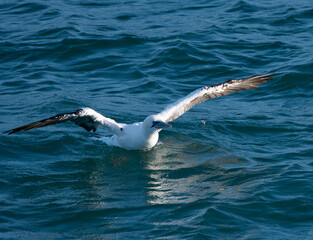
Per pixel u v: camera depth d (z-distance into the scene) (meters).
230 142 15.48
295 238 10.10
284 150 14.66
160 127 13.84
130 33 25.08
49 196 12.20
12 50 23.55
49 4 30.36
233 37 24.42
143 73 21.08
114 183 12.96
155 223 10.79
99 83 20.45
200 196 11.98
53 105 17.83
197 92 14.30
